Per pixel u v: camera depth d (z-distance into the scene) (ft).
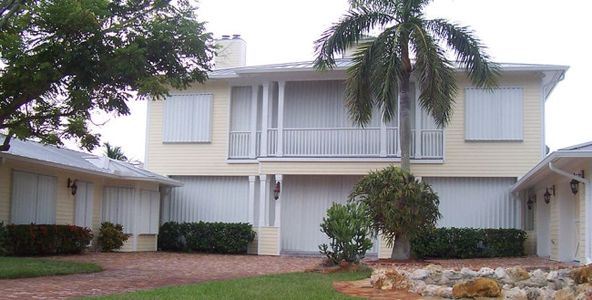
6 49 39.22
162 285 38.32
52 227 60.23
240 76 77.41
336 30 63.31
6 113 41.83
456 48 61.26
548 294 31.45
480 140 73.00
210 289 33.53
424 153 73.82
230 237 74.54
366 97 61.87
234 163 78.84
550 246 65.77
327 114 78.23
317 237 77.30
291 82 79.25
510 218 72.84
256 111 78.79
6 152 55.16
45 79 39.19
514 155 72.49
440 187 74.23
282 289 33.99
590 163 49.96
